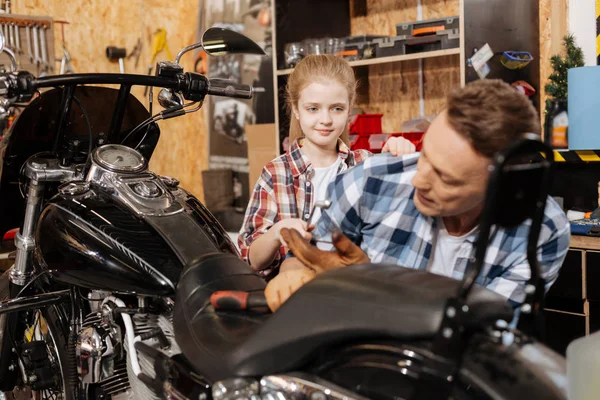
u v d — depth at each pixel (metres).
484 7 2.94
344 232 1.32
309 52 3.49
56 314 1.61
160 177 1.64
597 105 2.46
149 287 1.35
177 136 4.93
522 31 3.09
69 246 1.44
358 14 3.94
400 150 1.48
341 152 2.17
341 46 3.45
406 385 0.91
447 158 1.04
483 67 2.95
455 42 2.99
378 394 0.94
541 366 0.87
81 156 1.74
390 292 0.94
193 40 4.75
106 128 1.78
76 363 1.49
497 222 1.02
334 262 1.13
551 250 1.24
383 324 0.91
